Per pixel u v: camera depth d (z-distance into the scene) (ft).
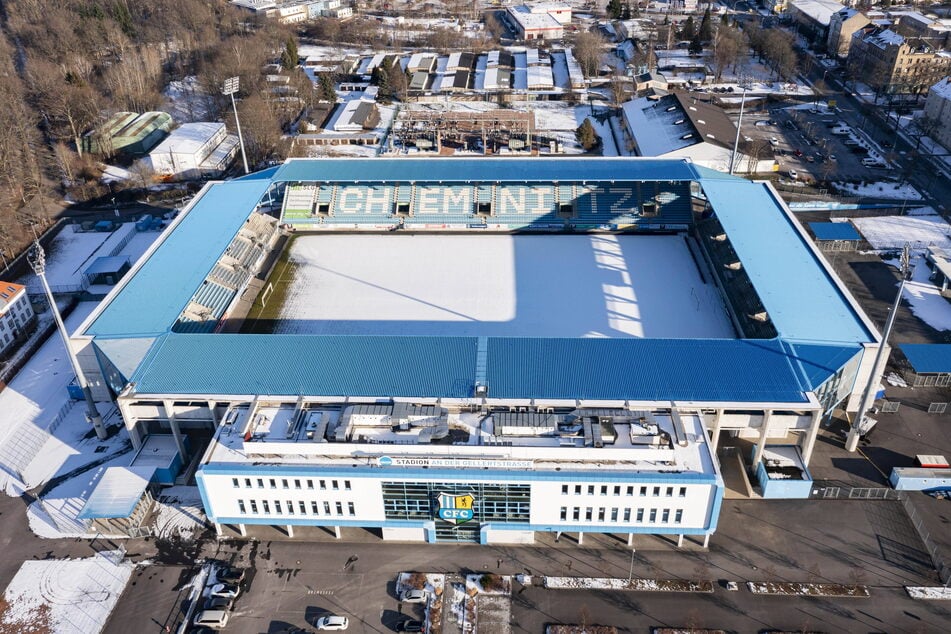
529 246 506.07
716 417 324.39
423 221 531.09
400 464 291.79
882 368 352.69
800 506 321.73
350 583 291.99
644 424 297.94
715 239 475.72
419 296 452.76
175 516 322.55
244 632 273.75
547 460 289.12
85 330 364.17
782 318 364.17
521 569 296.71
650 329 416.05
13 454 358.43
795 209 584.40
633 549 304.71
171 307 382.63
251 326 425.28
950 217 570.46
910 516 316.40
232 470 291.99
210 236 451.53
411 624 273.75
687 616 275.59
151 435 358.43
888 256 516.73
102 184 636.48
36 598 288.30
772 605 279.28
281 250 510.99
